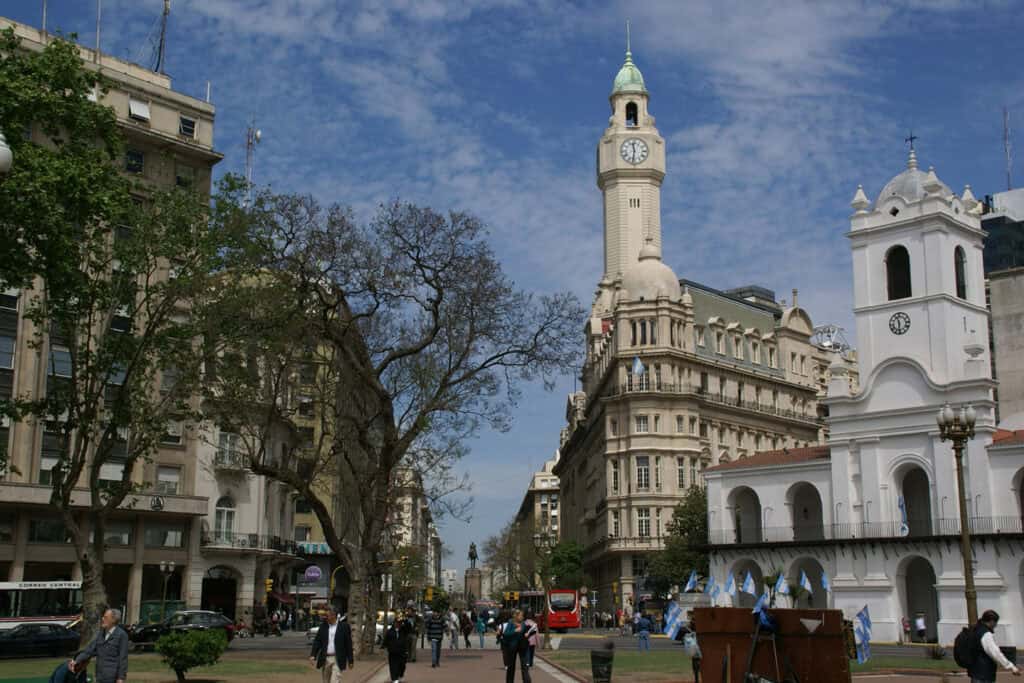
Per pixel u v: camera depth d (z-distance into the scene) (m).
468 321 47.25
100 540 41.16
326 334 44.97
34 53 37.66
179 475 72.94
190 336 42.44
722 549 77.50
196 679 31.77
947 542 66.31
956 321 70.81
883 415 71.12
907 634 67.62
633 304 103.31
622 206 135.00
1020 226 120.31
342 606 103.25
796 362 118.56
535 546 131.25
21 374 64.94
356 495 58.34
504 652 30.19
